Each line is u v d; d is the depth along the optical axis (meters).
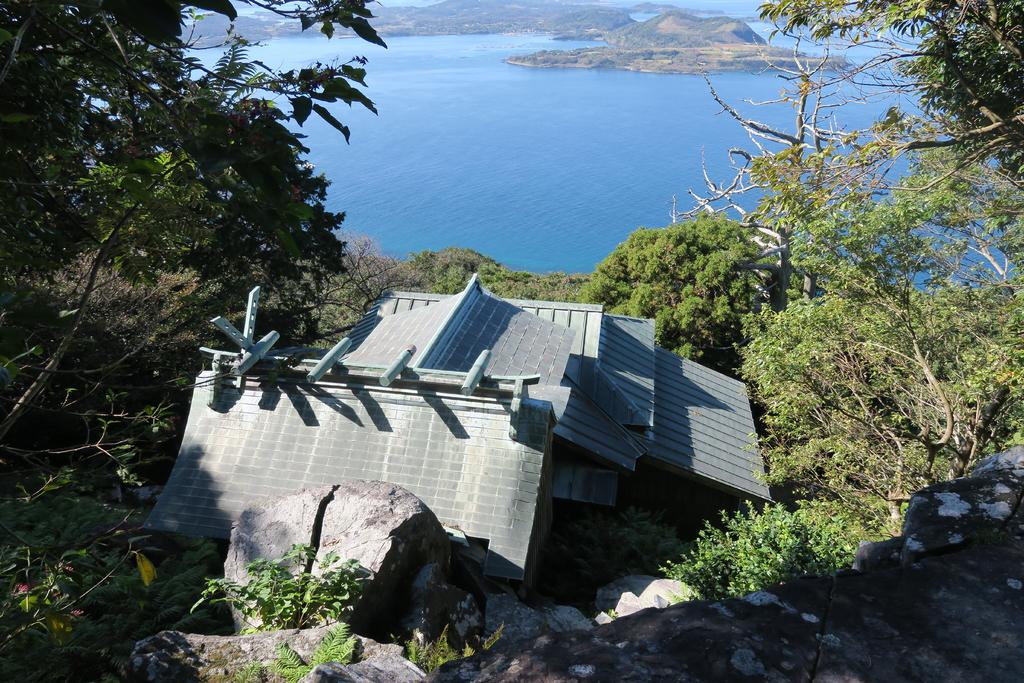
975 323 12.20
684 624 1.95
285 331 25.53
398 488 8.52
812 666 1.80
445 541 8.84
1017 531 2.31
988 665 1.79
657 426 18.22
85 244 4.54
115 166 4.11
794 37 11.46
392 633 7.19
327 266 25.64
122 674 5.95
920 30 10.62
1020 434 10.95
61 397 13.88
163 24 1.97
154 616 7.43
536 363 15.73
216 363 12.55
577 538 14.45
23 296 2.76
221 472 11.79
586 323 19.34
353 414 12.05
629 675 1.76
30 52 3.46
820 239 11.93
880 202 12.19
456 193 146.12
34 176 4.15
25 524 9.52
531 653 1.87
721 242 26.59
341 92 2.36
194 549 10.36
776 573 8.34
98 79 4.83
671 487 17.78
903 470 12.30
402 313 17.53
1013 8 9.93
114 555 7.42
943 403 11.44
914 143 10.35
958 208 12.57
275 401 12.35
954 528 2.36
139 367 14.95
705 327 25.47
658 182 148.25
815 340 12.81
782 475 13.68
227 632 7.70
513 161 173.50
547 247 111.75
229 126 2.21
